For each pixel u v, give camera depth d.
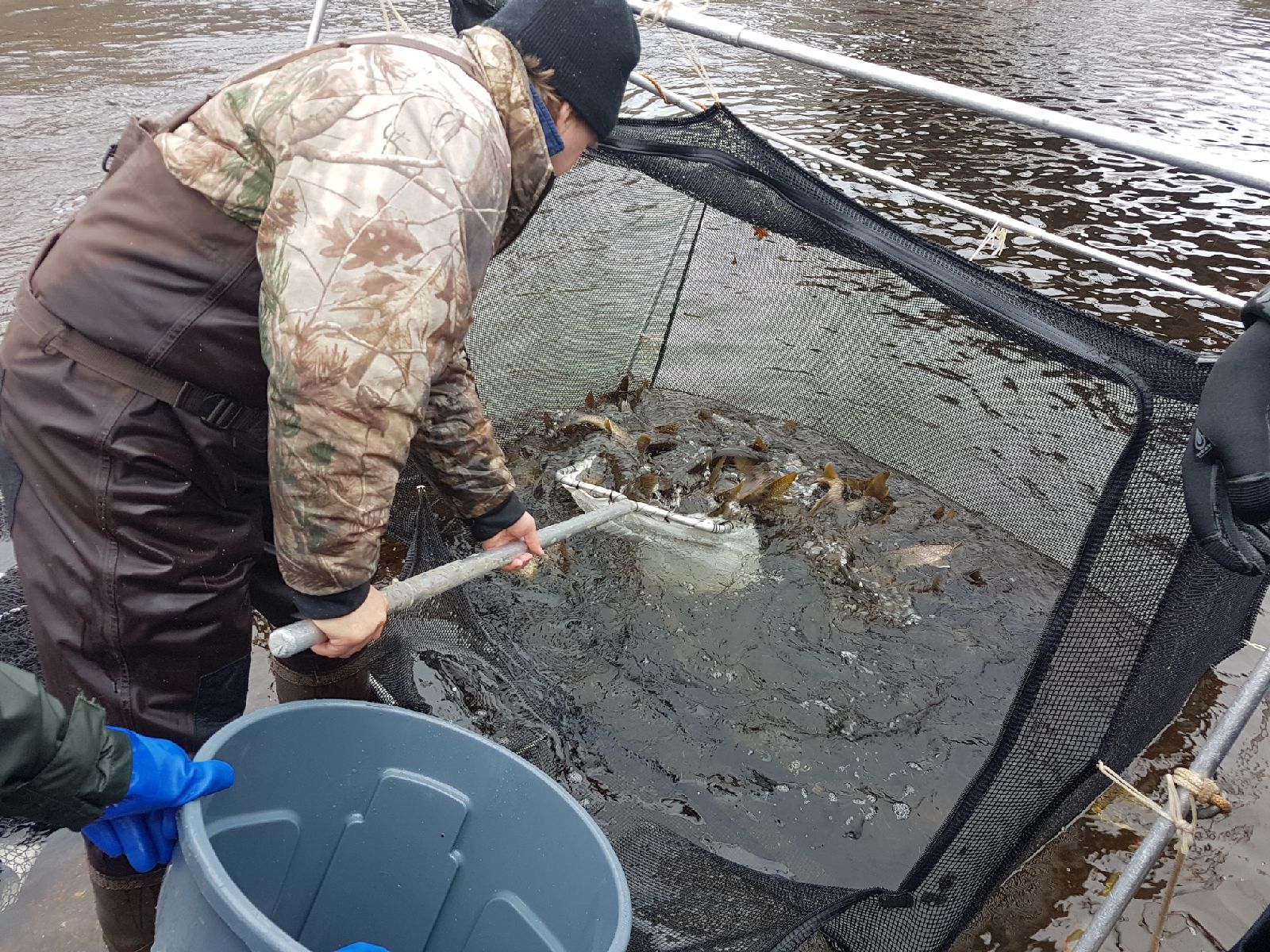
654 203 3.87
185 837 1.42
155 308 1.55
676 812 2.60
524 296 3.94
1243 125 8.37
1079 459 3.43
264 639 3.02
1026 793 2.17
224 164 1.48
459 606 2.93
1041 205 6.61
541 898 1.76
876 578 3.54
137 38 9.68
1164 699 2.63
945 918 2.21
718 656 3.17
